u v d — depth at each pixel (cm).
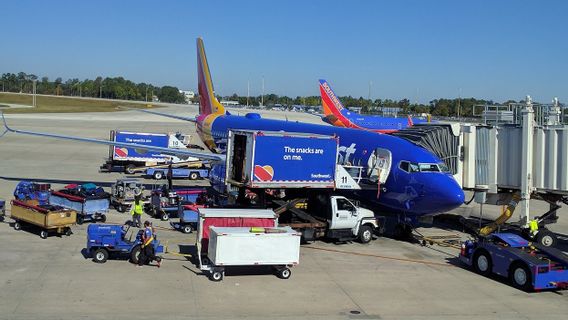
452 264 2577
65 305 1772
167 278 2122
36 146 7438
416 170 2975
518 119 3644
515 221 3800
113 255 2417
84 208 3034
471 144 3316
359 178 3166
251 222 2384
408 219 3108
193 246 2661
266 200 3048
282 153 2841
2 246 2488
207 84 5588
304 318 1764
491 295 2108
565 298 2103
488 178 3306
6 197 3775
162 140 5503
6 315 1659
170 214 3428
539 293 2156
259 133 2784
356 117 8606
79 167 5628
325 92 8612
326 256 2620
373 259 2605
